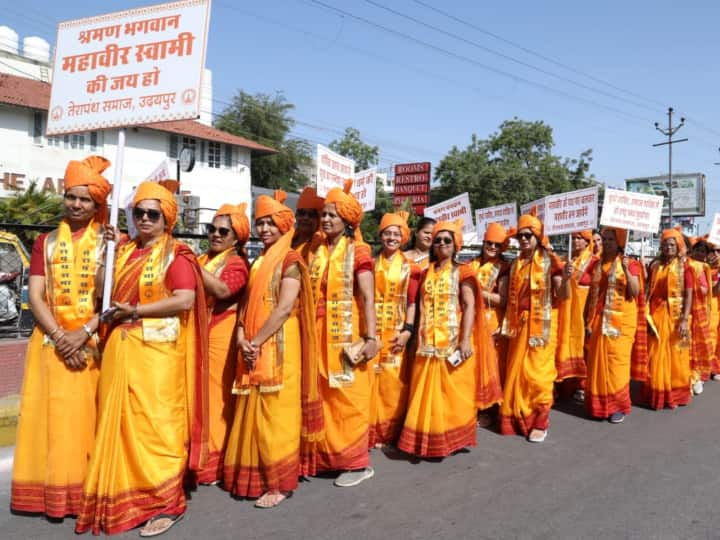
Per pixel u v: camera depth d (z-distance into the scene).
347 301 4.27
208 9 3.64
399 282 4.97
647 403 6.88
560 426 5.95
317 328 4.29
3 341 7.01
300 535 3.52
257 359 3.85
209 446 4.18
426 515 3.84
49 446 3.50
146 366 3.44
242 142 26.14
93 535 3.39
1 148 20.16
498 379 5.37
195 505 3.87
